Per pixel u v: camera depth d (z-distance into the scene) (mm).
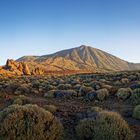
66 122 12070
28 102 19062
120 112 15992
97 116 10117
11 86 35406
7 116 8445
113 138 9234
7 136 8016
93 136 9789
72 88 33688
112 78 47250
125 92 22156
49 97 27484
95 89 28906
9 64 102562
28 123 8312
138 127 12055
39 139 8273
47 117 8914
